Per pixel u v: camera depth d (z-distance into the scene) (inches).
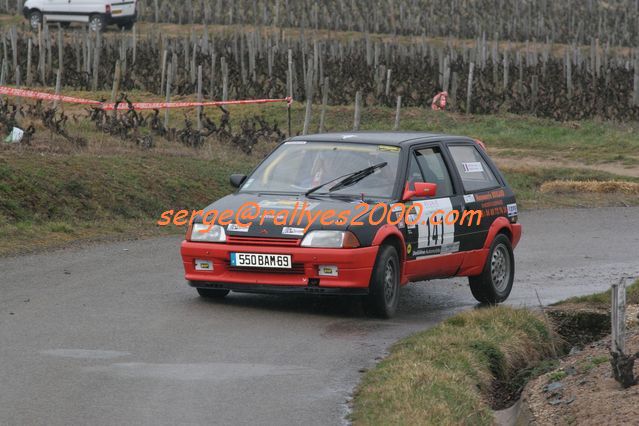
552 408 849.5
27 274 1393.9
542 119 4306.1
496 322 1122.7
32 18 6023.6
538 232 2091.5
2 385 879.7
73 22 6028.5
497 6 7504.9
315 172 1288.1
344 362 999.6
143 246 1691.7
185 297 1284.4
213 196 2203.5
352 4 7598.4
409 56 4862.2
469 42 6747.1
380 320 1212.5
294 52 5007.4
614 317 853.8
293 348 1049.5
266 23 6811.0
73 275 1402.6
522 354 1061.8
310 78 2891.2
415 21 7076.8
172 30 6584.6
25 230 1690.5
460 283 1537.9
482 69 4756.4
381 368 949.8
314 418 820.0
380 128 4084.6
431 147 1341.0
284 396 878.4
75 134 2524.6
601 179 3073.3
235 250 1201.4
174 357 993.5
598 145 3841.0
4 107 2568.9
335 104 4431.6
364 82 4468.5
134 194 2026.3
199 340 1065.5
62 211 1845.5
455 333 1078.4
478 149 1438.2
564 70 4741.6
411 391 856.9
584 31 7042.3
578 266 1681.8
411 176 1279.5
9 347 1006.4
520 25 7007.9
